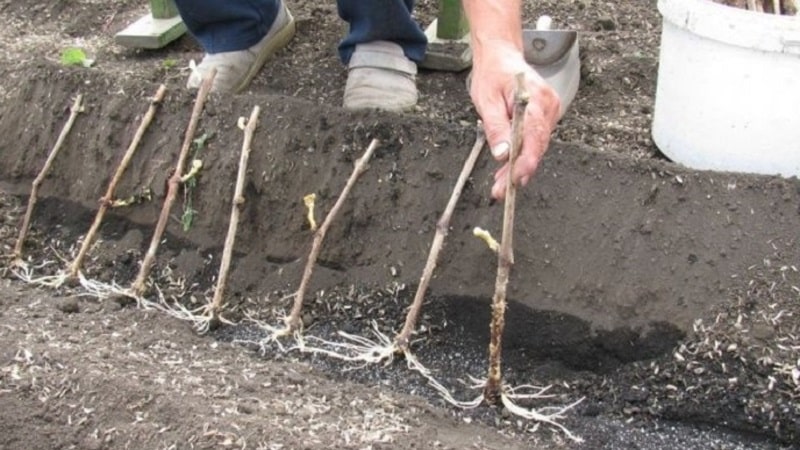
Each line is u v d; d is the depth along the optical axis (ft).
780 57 5.74
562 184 6.06
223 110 6.56
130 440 5.23
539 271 6.01
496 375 5.68
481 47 5.53
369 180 6.30
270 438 5.19
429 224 6.20
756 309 5.76
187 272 6.47
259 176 6.43
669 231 5.92
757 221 5.87
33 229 6.77
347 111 6.39
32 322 5.92
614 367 5.88
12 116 7.01
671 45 6.12
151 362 5.70
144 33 7.66
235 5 6.89
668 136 6.25
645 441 5.62
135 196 6.64
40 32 8.16
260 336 6.16
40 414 5.33
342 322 6.21
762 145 5.94
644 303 5.87
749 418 5.65
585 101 6.96
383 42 6.84
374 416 5.47
